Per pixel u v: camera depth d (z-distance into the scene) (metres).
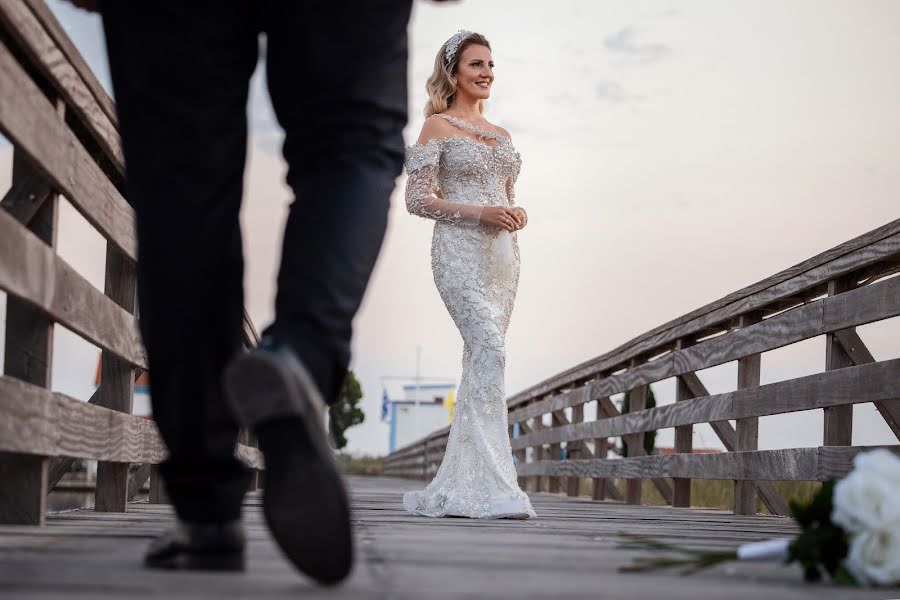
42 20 2.49
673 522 4.32
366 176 1.68
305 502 1.47
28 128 2.41
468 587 1.59
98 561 1.82
